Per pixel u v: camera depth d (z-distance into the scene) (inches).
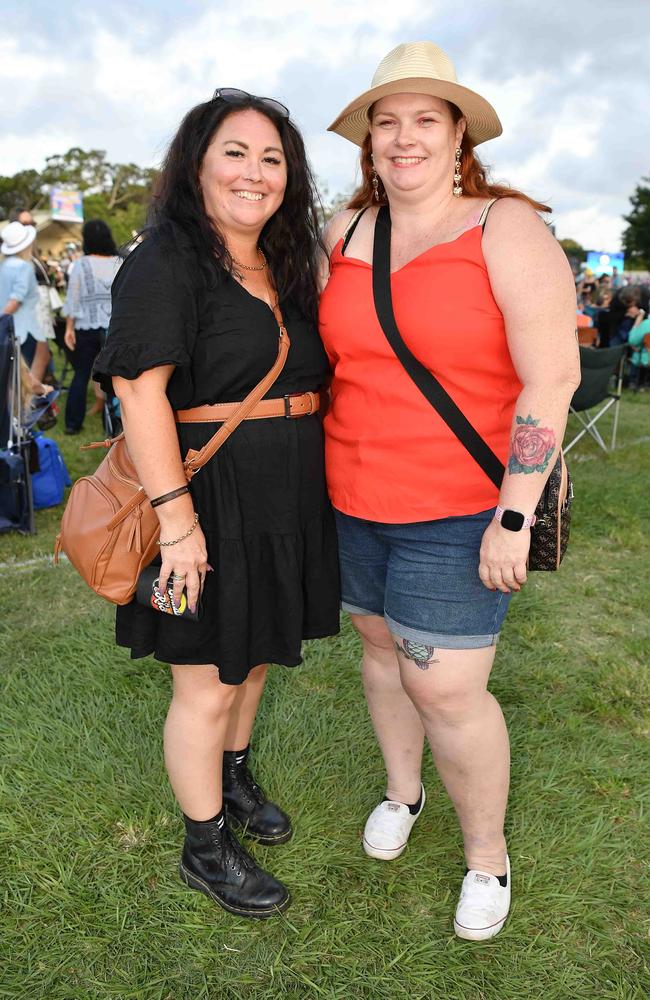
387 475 64.2
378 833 79.6
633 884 77.2
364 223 68.4
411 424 62.7
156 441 60.2
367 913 73.6
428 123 61.5
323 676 111.9
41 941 69.9
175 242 60.8
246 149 61.6
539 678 114.2
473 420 62.1
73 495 68.0
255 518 65.4
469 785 69.1
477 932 70.2
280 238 67.3
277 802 86.7
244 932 71.6
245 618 65.6
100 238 241.4
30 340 240.5
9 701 104.0
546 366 56.4
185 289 60.2
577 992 66.0
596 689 113.2
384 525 66.2
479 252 59.0
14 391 165.5
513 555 58.5
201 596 64.9
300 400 66.8
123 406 60.6
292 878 77.0
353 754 95.3
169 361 58.5
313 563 70.0
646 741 100.0
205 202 64.1
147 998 64.9
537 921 72.9
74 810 84.3
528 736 99.7
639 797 88.8
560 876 77.6
